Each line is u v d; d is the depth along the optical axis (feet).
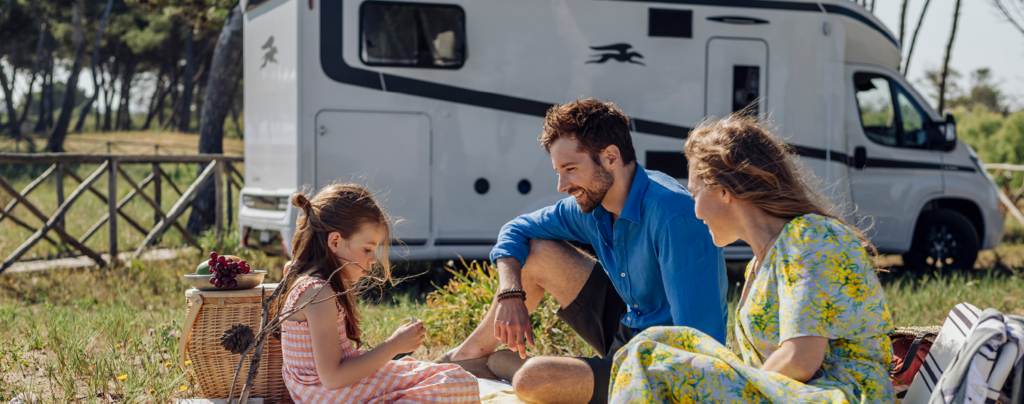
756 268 6.73
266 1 20.33
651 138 20.11
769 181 6.24
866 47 22.08
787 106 20.53
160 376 10.87
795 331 5.75
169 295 19.25
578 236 9.55
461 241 19.58
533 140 19.81
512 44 19.62
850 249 5.88
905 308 17.11
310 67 18.79
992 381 5.36
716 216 6.54
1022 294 19.11
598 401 7.92
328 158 18.90
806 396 5.64
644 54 20.04
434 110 19.38
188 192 25.45
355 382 7.73
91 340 13.15
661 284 8.54
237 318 9.29
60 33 108.68
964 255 23.34
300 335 7.82
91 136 103.24
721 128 6.56
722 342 7.90
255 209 20.67
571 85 19.85
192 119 150.41
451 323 13.85
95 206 38.27
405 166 19.30
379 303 17.75
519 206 19.84
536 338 13.08
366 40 19.01
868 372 5.85
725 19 20.27
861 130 22.09
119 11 108.68
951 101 112.57
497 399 8.82
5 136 113.70
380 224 8.26
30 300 18.90
